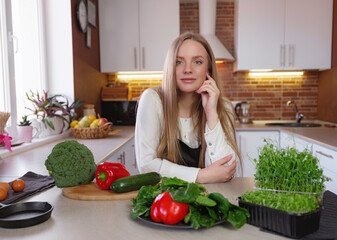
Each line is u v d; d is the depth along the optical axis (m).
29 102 2.71
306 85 4.00
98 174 1.06
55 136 2.59
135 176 1.04
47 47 2.89
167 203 0.74
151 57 3.71
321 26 3.58
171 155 1.40
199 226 0.73
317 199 0.75
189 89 1.35
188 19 4.00
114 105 3.67
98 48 3.70
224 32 3.99
